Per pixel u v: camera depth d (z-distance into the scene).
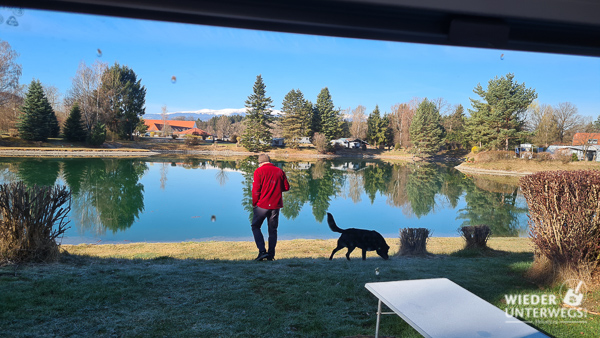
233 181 31.06
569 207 4.59
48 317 3.40
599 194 4.44
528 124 28.88
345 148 64.25
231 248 9.23
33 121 41.38
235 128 54.06
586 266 4.40
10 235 5.16
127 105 33.28
